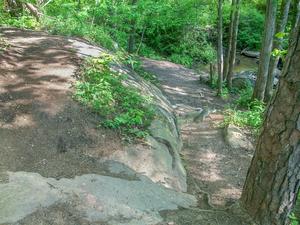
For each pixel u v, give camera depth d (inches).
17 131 217.8
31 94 247.3
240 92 506.3
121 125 245.9
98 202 170.2
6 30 382.3
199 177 257.0
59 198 167.6
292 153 159.0
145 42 759.7
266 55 408.2
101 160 212.1
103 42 452.1
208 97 459.8
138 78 365.1
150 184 203.0
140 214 171.0
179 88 480.7
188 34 763.4
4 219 151.9
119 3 503.8
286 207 170.2
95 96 258.4
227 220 178.9
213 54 762.8
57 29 433.1
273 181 166.9
